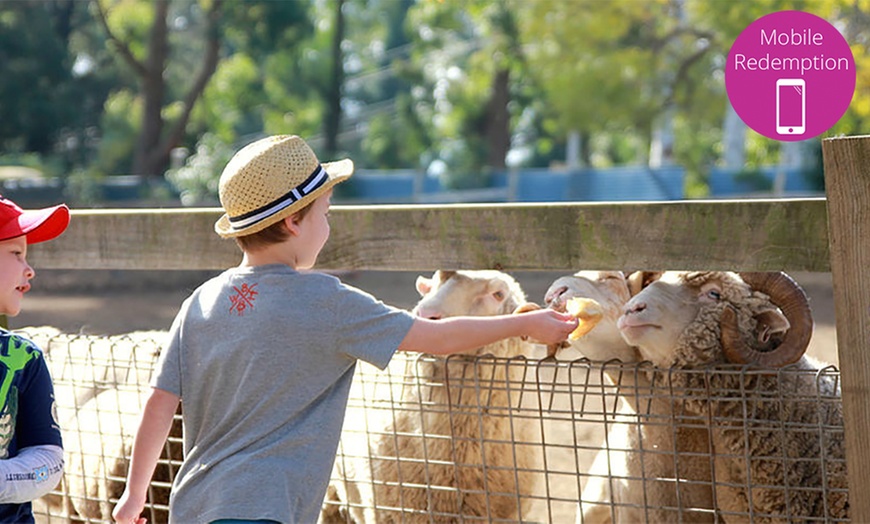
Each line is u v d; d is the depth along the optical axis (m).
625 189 28.47
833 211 2.49
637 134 35.69
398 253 3.17
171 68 39.75
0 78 30.89
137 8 35.03
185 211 3.52
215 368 2.75
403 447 3.79
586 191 28.94
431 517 3.32
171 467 3.68
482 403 3.67
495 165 37.59
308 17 33.88
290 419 2.68
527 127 46.28
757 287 3.19
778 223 2.62
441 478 3.70
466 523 3.67
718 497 3.36
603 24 26.62
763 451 3.24
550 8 27.03
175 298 16.31
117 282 18.36
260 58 37.25
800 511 3.26
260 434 2.66
